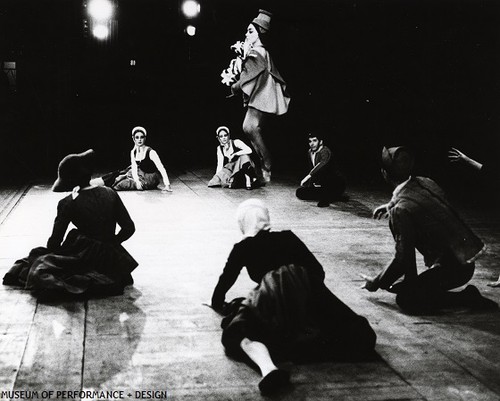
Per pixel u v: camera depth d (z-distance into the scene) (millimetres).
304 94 18141
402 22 15539
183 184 12359
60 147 16453
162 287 5859
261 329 4090
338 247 7484
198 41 23859
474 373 4113
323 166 10305
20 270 5809
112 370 4090
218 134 12023
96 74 22844
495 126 14023
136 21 23984
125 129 21781
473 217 9492
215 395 3766
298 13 17234
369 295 5742
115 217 5754
